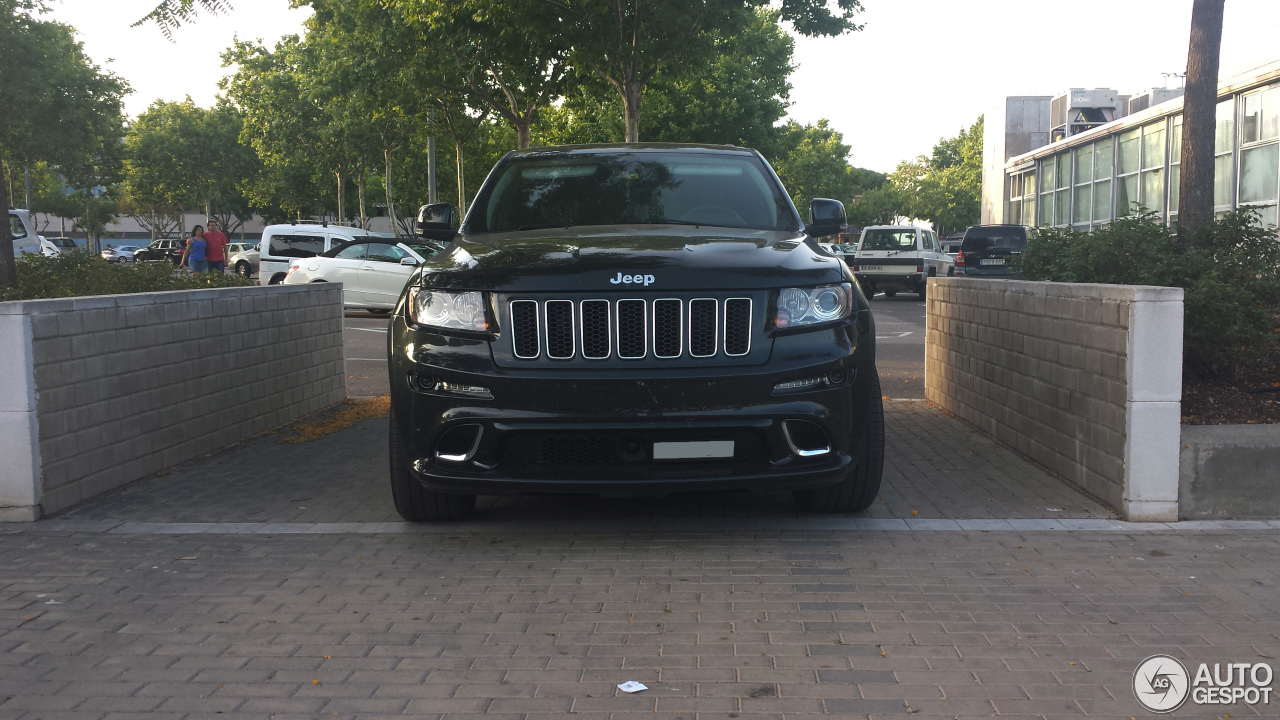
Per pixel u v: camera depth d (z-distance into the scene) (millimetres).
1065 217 32625
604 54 17844
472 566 4230
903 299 26266
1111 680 3025
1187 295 5582
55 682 3100
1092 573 4027
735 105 32531
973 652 3248
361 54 24562
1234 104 20484
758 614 3611
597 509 5152
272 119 43812
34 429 4945
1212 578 3951
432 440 4344
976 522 4773
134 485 5773
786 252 4598
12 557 4383
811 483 4328
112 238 93000
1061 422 5656
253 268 42188
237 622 3598
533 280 4277
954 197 84000
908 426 7496
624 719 2811
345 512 5172
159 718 2852
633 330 4246
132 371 5793
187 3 3766
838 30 17578
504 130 46625
